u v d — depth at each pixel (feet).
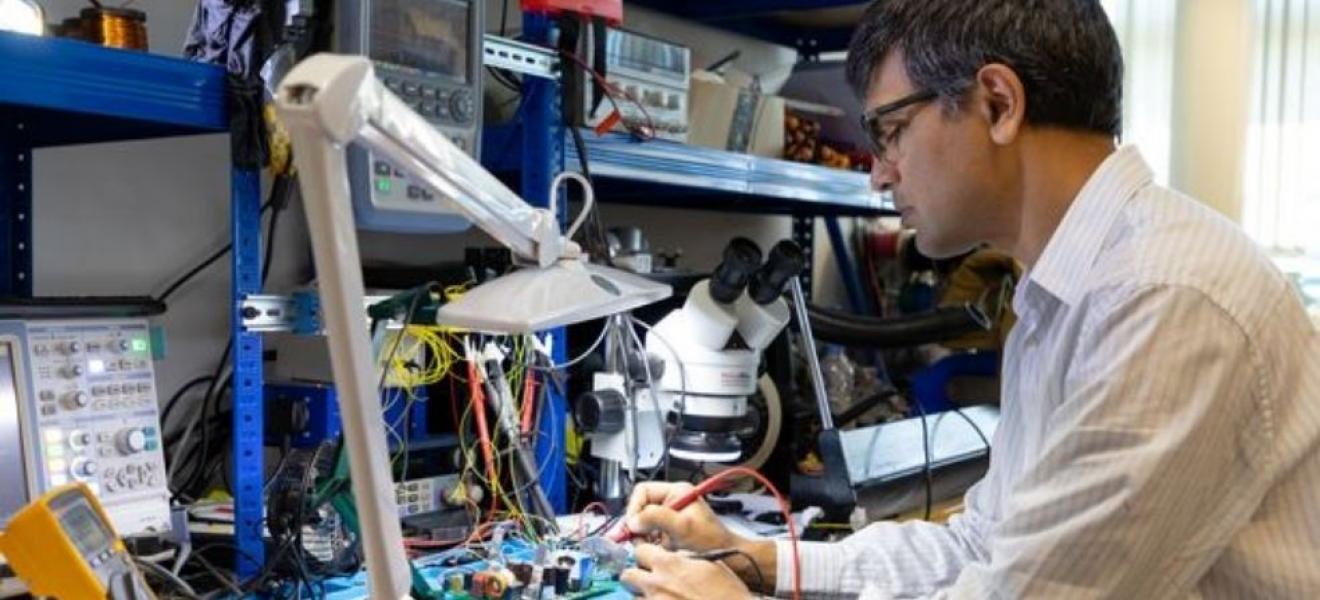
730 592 4.33
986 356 10.61
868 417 9.34
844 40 11.32
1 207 5.84
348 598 4.96
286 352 6.15
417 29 5.41
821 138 9.74
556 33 6.46
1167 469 3.19
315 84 2.29
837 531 6.68
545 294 3.38
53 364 4.76
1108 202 3.70
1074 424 3.37
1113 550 3.24
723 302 6.75
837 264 11.73
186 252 6.74
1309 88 12.26
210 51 5.11
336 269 2.41
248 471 5.14
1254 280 3.38
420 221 5.14
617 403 6.61
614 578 5.29
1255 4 12.31
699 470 7.13
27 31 4.43
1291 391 3.38
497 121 6.98
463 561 5.44
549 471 6.45
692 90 7.92
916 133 3.96
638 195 9.05
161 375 6.57
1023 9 3.76
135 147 6.49
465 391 6.29
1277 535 3.43
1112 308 3.39
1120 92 3.92
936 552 5.01
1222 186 12.41
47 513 3.41
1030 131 3.82
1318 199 12.25
